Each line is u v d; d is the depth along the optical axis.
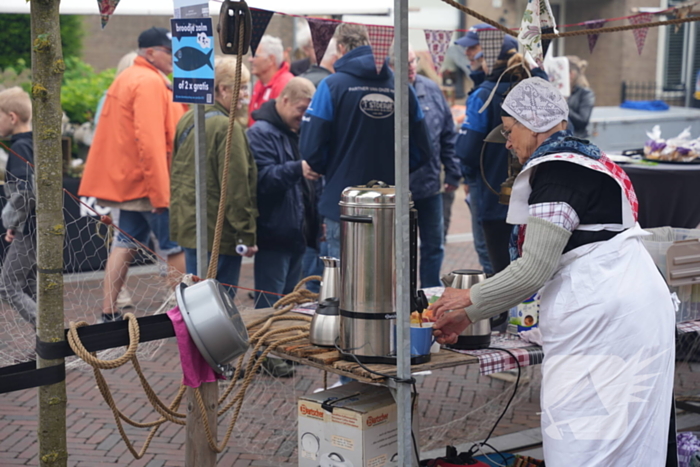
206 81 2.84
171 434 4.07
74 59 8.32
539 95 2.51
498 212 4.64
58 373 2.54
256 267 5.08
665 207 4.40
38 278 2.51
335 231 4.70
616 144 8.96
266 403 4.37
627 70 12.89
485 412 4.34
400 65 2.35
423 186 5.15
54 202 2.47
